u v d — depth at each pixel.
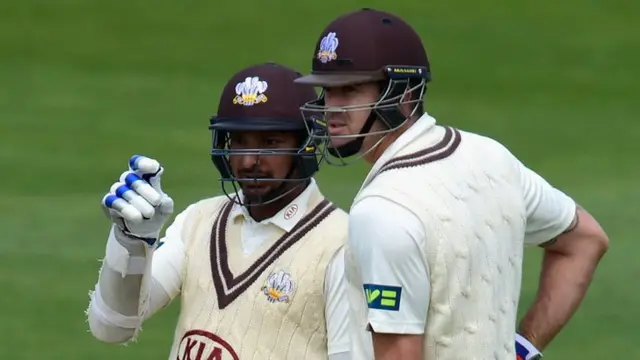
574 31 85.94
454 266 12.31
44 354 28.69
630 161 55.62
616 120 65.81
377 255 12.06
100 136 57.66
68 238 38.84
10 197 44.94
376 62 12.79
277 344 14.02
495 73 76.62
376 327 12.05
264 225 14.54
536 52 81.25
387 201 12.21
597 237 14.43
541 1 92.25
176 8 89.19
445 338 12.34
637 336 30.58
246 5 90.12
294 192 14.65
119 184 13.67
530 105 69.31
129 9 88.62
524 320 14.46
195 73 74.81
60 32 82.69
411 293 12.09
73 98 66.69
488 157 13.23
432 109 67.62
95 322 15.03
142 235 14.15
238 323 14.18
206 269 14.70
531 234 14.13
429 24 86.88
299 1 90.88
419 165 12.66
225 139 15.10
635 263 36.88
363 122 12.89
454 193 12.57
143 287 14.55
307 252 14.20
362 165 48.81
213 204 15.40
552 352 29.44
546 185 14.09
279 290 14.11
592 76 76.38
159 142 56.41
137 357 28.55
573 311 14.38
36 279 34.38
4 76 71.50
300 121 14.62
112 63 76.31
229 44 81.75
